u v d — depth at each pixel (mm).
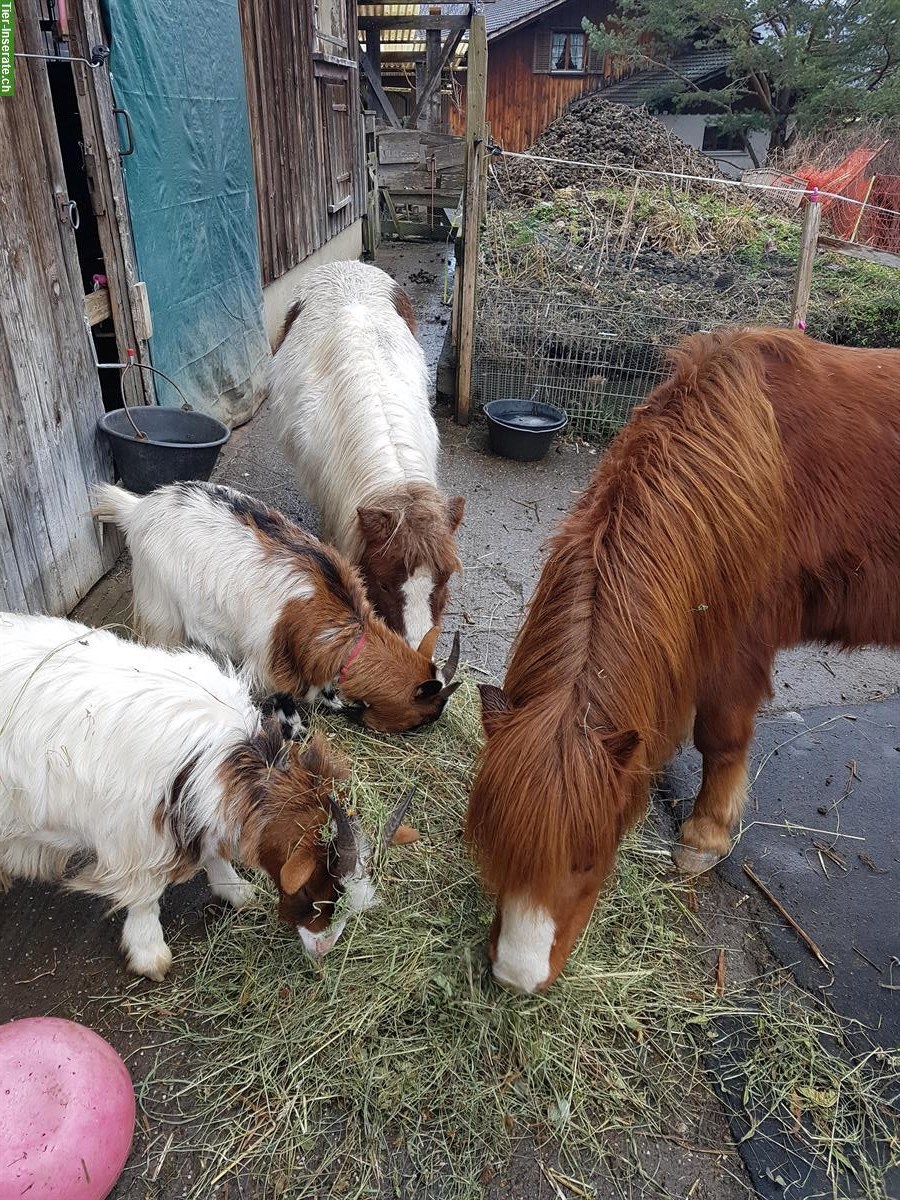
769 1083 1573
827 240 5730
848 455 1667
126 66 2766
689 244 5230
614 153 6758
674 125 14164
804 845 2076
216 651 2188
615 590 1390
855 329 4535
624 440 1631
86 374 2625
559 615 1398
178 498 2139
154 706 1540
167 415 2855
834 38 11039
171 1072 1522
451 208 9008
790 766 2305
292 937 1733
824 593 1753
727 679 1715
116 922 1776
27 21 2242
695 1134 1498
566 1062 1555
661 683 1435
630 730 1244
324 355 2895
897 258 5641
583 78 15664
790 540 1661
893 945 1854
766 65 11188
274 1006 1614
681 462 1519
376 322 2992
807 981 1762
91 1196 1266
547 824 1172
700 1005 1687
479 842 1259
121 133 2779
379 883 1818
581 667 1325
